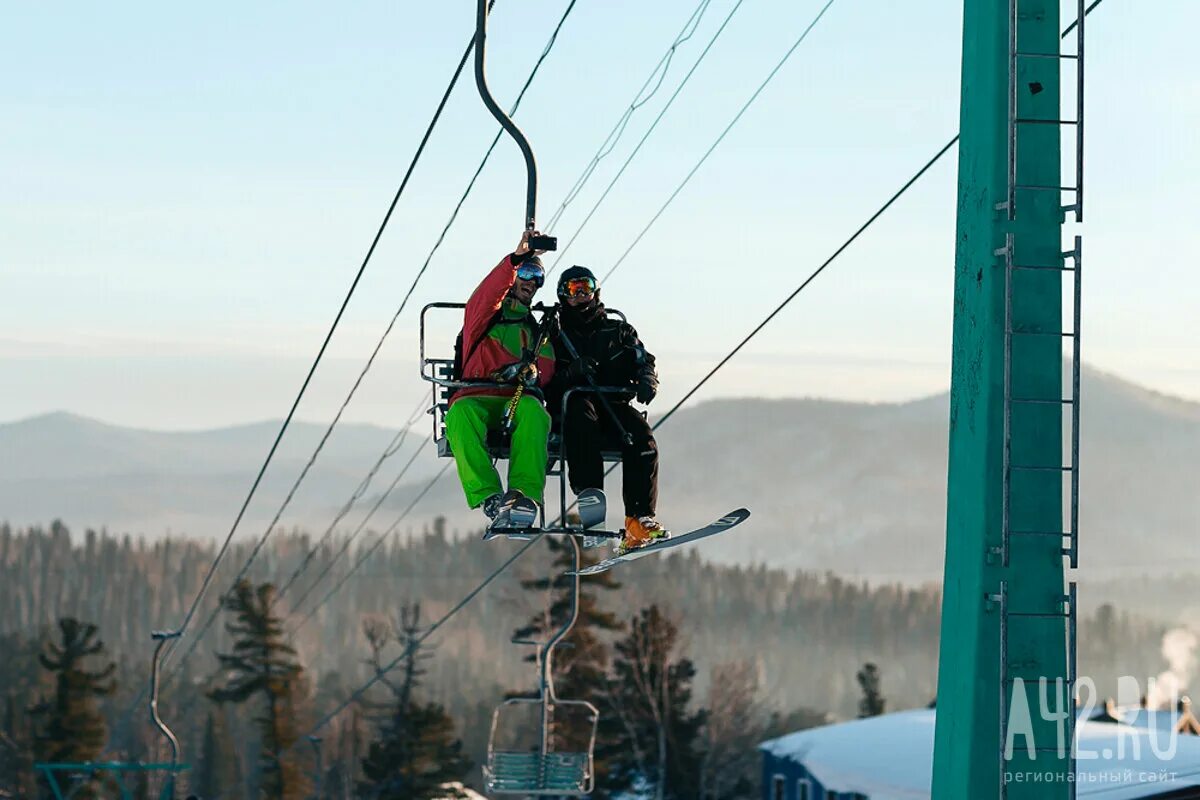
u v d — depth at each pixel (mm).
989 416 11336
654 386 14242
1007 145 11531
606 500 13984
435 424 15344
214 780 155625
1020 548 11227
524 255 14148
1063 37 11633
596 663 90125
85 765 39594
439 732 96125
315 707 188375
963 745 11297
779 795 62312
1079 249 11305
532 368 14195
